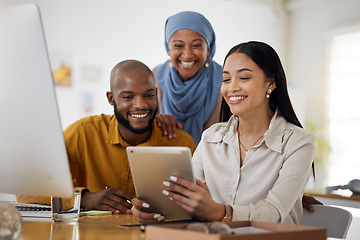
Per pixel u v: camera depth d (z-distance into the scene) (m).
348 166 6.20
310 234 0.94
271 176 1.51
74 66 5.59
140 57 5.96
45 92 1.03
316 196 2.58
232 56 1.53
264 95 1.54
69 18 5.56
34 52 1.01
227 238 0.85
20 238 1.02
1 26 1.03
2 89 1.07
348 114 6.32
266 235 0.89
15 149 1.10
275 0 6.93
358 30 6.19
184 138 2.01
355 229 2.38
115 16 5.81
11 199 3.69
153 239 0.97
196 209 1.19
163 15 6.11
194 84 2.75
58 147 1.06
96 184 1.86
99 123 1.88
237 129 1.67
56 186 1.10
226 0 6.54
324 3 6.63
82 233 1.10
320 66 6.68
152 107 1.79
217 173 1.64
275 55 1.53
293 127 1.55
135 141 1.84
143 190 1.30
